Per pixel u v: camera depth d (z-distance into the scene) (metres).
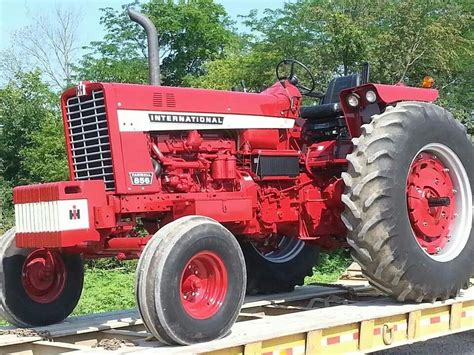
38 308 5.16
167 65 29.09
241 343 4.04
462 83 16.59
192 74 28.77
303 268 6.66
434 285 5.36
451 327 5.48
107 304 8.36
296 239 6.68
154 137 4.98
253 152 5.48
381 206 5.08
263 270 6.35
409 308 5.16
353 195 5.08
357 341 4.75
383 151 5.14
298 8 17.61
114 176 4.64
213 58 28.95
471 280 6.53
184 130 5.10
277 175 5.55
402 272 5.19
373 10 16.14
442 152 5.70
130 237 4.75
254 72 18.36
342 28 15.13
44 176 17.52
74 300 5.38
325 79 15.47
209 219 4.47
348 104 5.61
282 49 17.53
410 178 5.53
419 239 5.56
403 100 5.73
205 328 4.28
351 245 5.17
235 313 4.47
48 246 4.41
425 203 5.57
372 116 5.60
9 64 28.62
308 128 6.16
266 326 4.56
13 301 5.04
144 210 4.74
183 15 28.39
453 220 5.81
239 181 5.31
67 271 5.35
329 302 6.06
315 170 5.85
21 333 4.80
